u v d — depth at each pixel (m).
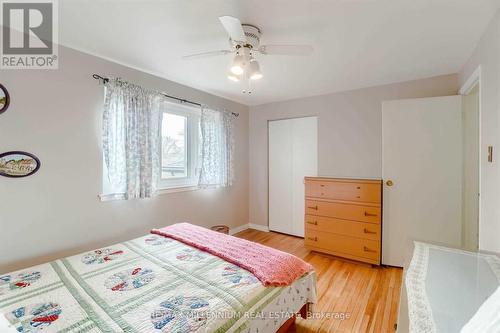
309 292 1.63
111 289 1.25
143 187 2.41
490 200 1.58
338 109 3.16
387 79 2.70
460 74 2.41
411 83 2.70
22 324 0.99
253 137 4.01
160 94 2.59
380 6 1.44
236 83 2.88
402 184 2.58
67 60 1.96
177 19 1.59
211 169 3.26
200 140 3.13
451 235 2.38
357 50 2.00
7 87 1.68
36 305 1.11
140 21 1.62
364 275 2.46
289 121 3.66
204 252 1.72
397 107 2.59
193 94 3.04
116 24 1.65
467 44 1.89
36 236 1.82
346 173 3.11
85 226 2.09
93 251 1.73
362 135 2.99
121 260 1.58
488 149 1.61
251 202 4.07
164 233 2.06
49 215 1.88
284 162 3.73
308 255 3.00
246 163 4.01
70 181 1.99
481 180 1.70
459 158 2.33
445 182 2.39
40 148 1.83
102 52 2.08
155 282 1.32
